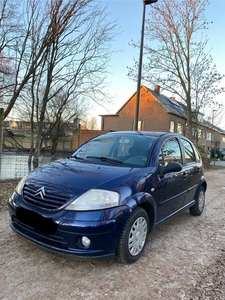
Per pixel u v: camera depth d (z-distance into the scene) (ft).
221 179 38.86
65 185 9.03
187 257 10.70
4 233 11.69
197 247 11.81
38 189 9.21
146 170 10.69
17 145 42.52
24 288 7.85
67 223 8.26
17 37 27.17
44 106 35.12
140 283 8.51
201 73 49.98
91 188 8.80
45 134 50.90
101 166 10.85
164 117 94.32
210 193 26.13
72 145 64.44
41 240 8.87
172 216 12.83
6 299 7.31
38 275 8.58
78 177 9.50
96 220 8.30
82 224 8.20
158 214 11.24
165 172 11.47
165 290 8.23
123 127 104.83
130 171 10.27
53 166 11.14
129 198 9.20
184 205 14.40
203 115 58.85
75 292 7.80
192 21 46.06
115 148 12.76
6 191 19.26
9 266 9.02
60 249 8.40
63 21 26.48
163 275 9.12
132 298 7.70
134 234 9.60
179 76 49.78
